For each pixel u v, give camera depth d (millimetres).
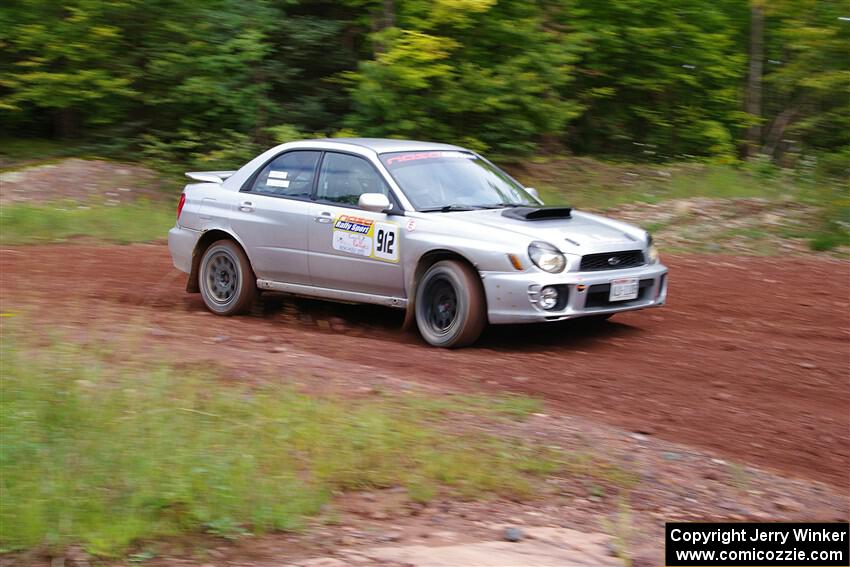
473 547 4086
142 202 16438
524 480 4859
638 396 6590
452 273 7621
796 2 19609
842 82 19812
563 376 7020
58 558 3746
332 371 6762
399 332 8477
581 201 16688
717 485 5039
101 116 19281
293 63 19609
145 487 4273
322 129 19234
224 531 4055
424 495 4617
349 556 3928
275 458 4824
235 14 18312
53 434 4922
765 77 22500
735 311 9547
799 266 12156
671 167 19766
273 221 8711
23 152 19594
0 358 6277
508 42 18750
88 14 18250
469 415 5867
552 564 3961
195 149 19016
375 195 7918
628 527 4395
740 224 14789
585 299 7477
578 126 22750
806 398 6691
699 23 22047
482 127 18859
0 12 18328
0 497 4102
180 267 9484
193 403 5543
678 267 12078
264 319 9023
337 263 8336
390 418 5590
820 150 22312
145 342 7418
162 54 18391
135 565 3748
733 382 7004
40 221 14086
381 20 18672
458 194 8312
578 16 20547
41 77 18281
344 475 4770
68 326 7840
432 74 17344
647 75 22000
